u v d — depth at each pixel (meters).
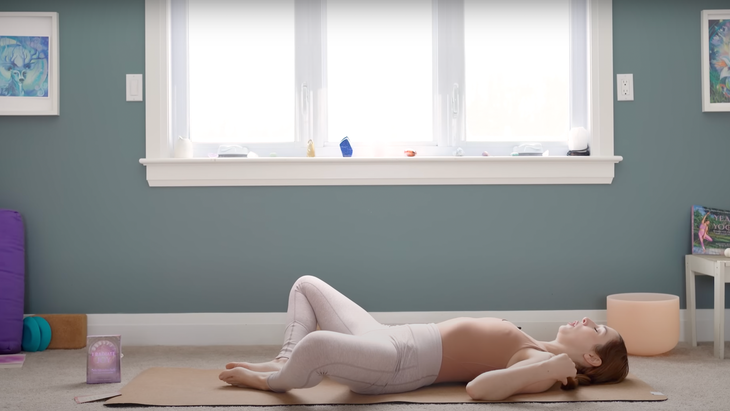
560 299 3.07
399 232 3.07
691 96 3.09
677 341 2.74
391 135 3.18
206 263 3.06
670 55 3.08
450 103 3.16
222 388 2.10
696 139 3.09
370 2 3.16
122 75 3.06
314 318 2.35
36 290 3.04
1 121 3.05
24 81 3.03
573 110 3.16
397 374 2.00
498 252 3.07
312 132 3.16
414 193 3.06
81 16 3.06
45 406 1.95
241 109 3.17
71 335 2.93
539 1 3.16
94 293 3.05
